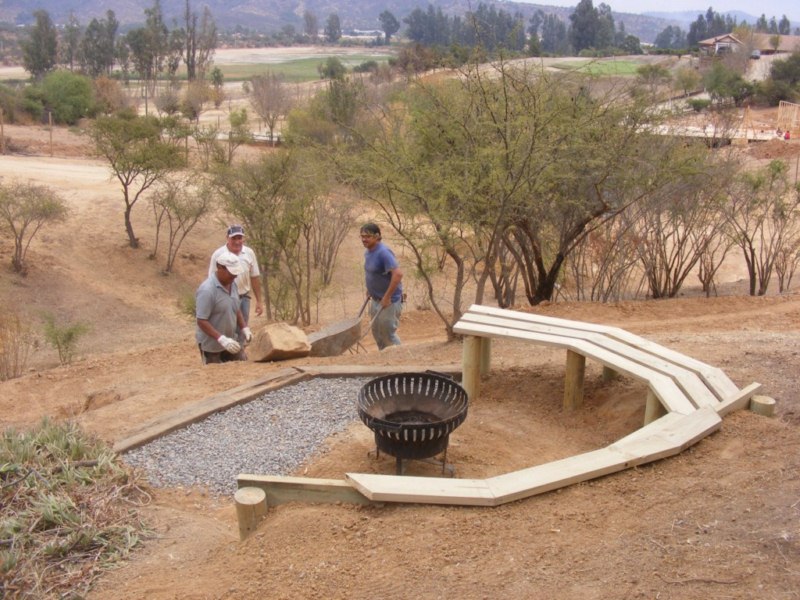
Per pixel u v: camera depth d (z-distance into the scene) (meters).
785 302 11.41
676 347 7.07
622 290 15.77
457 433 5.66
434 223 8.14
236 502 4.00
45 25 93.81
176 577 3.74
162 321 22.06
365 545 3.68
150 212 29.09
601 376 6.50
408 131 9.26
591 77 10.00
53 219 24.66
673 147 11.55
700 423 4.70
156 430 5.74
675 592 3.18
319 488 4.10
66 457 5.02
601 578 3.31
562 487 4.12
